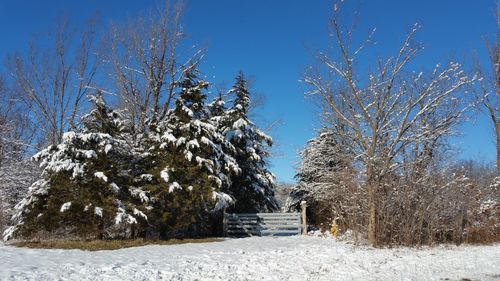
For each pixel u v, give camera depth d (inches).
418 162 686.5
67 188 674.2
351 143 757.9
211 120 864.9
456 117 693.9
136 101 939.3
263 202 1021.2
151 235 786.2
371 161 658.8
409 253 576.7
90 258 489.1
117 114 772.6
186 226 767.1
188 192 753.0
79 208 674.8
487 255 563.2
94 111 737.6
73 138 685.3
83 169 680.4
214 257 510.9
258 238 788.6
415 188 687.7
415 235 677.9
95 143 702.5
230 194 927.0
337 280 401.1
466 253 582.9
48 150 730.2
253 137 1043.9
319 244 677.3
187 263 462.9
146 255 522.6
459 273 438.6
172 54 957.8
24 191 994.7
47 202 676.7
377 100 656.4
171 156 765.3
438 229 705.6
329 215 968.3
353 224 697.6
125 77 944.3
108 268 418.6
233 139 987.9
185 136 776.9
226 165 870.4
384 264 485.4
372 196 658.8
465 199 737.6
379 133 660.7
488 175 1019.3
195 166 763.4
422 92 673.6
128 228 775.1
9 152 1112.2
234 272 425.1
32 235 721.6
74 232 716.7
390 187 677.9
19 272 383.9
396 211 683.4
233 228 908.6
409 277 417.4
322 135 1045.8
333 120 792.3
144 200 714.2
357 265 474.3
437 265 482.6
